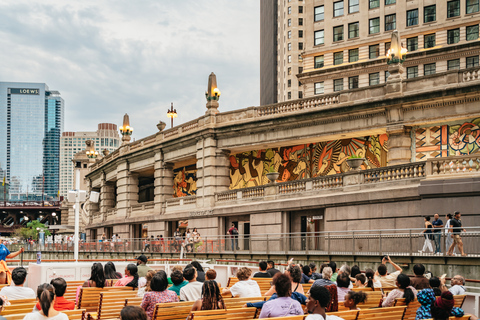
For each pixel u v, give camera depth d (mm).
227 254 33750
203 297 9898
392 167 29297
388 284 14859
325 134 36062
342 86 62438
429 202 26578
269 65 150500
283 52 130875
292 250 29375
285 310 8773
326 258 26594
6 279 16781
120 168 58812
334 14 63469
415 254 22547
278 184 36750
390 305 11938
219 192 42281
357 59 61594
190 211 44688
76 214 23531
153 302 10547
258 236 35781
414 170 28250
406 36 58375
